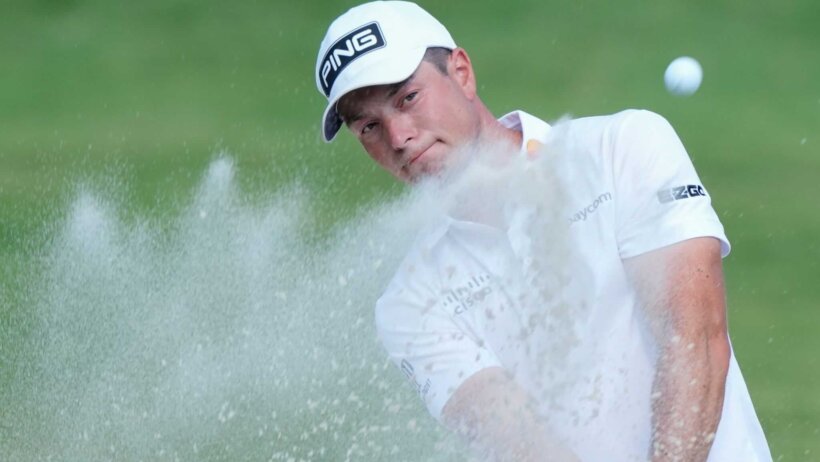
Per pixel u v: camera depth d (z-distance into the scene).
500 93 43.25
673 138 9.33
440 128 9.40
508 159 9.55
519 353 9.46
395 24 9.41
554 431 9.27
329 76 9.55
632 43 47.22
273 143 37.09
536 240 9.32
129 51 47.25
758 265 29.50
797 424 20.09
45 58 46.59
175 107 41.84
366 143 9.66
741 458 9.09
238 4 50.72
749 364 23.33
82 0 51.28
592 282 9.17
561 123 9.65
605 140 9.34
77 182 33.38
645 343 9.09
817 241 30.69
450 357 9.70
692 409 8.54
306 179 30.20
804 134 39.69
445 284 9.77
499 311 9.54
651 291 8.93
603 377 9.16
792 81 44.31
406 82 9.33
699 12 49.97
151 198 31.14
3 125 39.84
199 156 35.97
